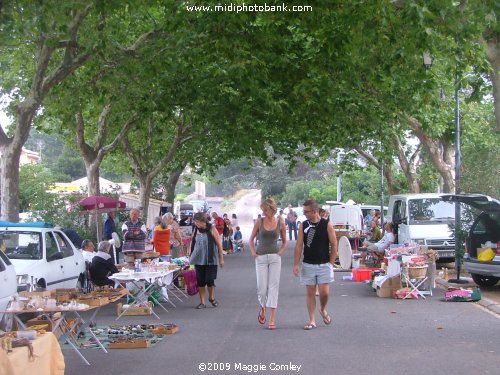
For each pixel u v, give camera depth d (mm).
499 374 8344
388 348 9945
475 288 15133
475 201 16125
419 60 12914
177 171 39844
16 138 16594
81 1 14773
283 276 21406
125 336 10977
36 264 13281
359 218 29359
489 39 11047
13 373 6777
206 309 14336
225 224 34312
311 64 18688
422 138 24500
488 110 29281
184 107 24562
